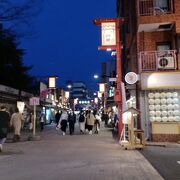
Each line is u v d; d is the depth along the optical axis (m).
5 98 31.09
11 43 46.31
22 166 11.21
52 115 60.88
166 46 23.73
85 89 150.62
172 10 22.67
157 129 21.56
